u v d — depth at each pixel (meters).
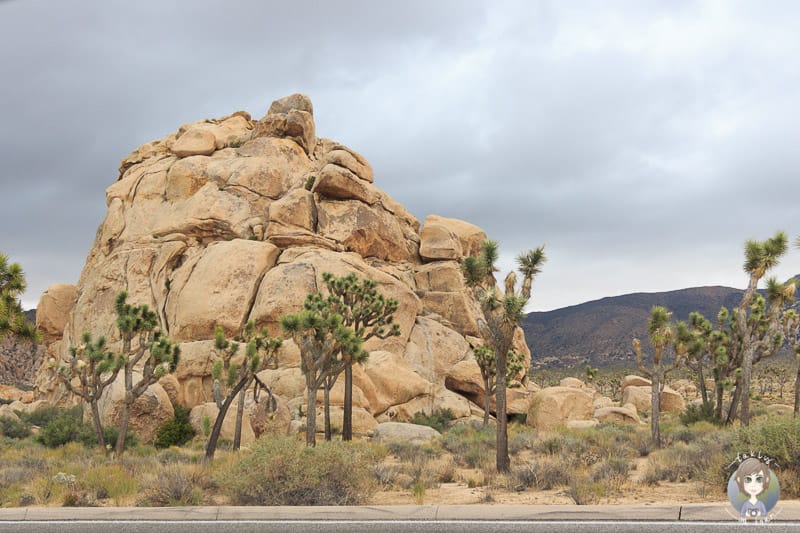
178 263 53.66
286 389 40.44
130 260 54.09
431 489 13.70
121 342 49.00
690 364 37.38
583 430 29.27
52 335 60.44
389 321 30.23
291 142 62.91
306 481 10.88
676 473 14.12
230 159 59.31
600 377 112.81
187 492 11.79
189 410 39.97
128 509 9.16
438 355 51.91
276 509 8.95
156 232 55.47
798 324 30.69
